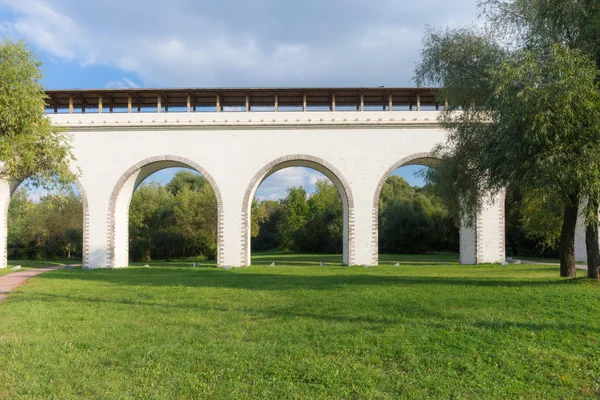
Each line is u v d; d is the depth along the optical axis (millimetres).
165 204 44719
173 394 5574
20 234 39688
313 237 55500
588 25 11672
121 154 25484
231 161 25484
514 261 27281
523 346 7230
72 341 7668
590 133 10617
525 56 11633
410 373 6254
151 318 9547
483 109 14234
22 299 12164
